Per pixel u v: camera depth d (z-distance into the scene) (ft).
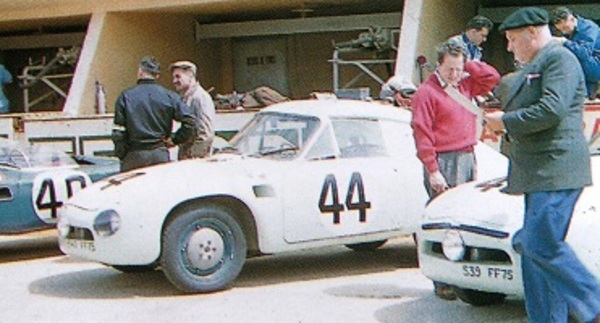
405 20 45.73
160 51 56.29
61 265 32.12
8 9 54.80
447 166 24.11
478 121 23.09
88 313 24.50
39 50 63.72
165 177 26.68
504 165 28.55
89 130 45.09
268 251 26.96
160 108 30.12
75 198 27.63
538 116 17.37
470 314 22.79
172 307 24.82
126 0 52.16
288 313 23.68
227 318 23.36
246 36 60.23
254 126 29.73
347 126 28.63
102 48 52.21
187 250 25.95
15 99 64.13
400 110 29.96
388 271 29.17
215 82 61.46
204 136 33.86
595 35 28.30
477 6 54.70
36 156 33.17
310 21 55.77
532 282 18.15
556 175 17.53
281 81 60.75
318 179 27.50
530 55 18.28
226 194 26.20
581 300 17.57
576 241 19.06
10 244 37.73
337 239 27.73
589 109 35.09
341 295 25.66
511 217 20.33
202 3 51.37
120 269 29.35
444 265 21.62
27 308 25.35
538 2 53.88
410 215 28.58
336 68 51.13
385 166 28.43
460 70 23.80
